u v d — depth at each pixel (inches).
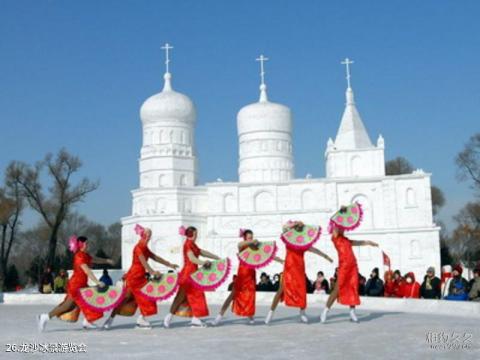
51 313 721.0
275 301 785.6
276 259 787.4
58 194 3449.8
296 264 778.2
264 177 3587.6
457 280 1079.0
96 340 620.1
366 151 3425.2
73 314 734.5
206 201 3503.9
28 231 5359.3
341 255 778.8
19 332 719.1
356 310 1079.0
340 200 3358.8
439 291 1120.8
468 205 4010.8
